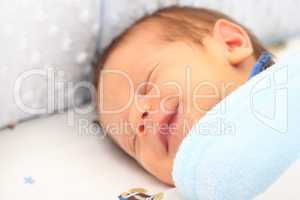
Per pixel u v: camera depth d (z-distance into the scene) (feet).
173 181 3.14
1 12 3.31
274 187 2.60
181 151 2.91
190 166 2.87
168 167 3.24
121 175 3.34
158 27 3.54
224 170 2.76
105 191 3.18
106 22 3.92
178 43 3.38
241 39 3.46
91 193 3.15
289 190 2.56
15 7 3.36
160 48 3.41
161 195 3.10
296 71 2.96
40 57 3.61
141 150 3.34
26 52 3.52
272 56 3.54
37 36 3.53
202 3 4.24
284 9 4.71
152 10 4.07
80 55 3.83
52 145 3.56
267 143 2.72
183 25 3.52
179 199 3.06
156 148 3.27
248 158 2.72
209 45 3.35
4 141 3.54
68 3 3.59
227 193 2.77
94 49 3.91
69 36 3.70
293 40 4.88
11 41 3.42
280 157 2.69
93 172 3.34
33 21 3.47
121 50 3.56
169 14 3.67
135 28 3.64
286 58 3.09
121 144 3.50
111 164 3.45
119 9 3.92
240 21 4.49
